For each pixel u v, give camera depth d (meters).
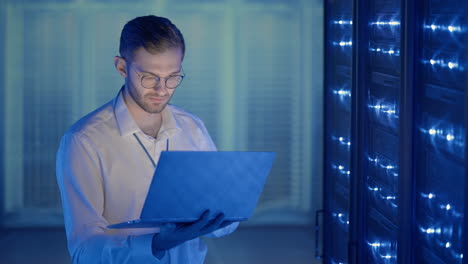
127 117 1.76
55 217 6.08
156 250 1.58
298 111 6.24
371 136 2.95
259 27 6.14
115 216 1.76
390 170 2.72
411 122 2.31
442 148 2.16
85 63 6.04
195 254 1.89
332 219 3.62
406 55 2.29
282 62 6.18
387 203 2.76
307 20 6.14
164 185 1.44
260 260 5.25
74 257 1.62
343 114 3.37
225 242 5.70
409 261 2.37
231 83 6.17
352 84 2.99
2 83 5.97
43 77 6.02
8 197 6.02
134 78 1.64
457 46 2.02
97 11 6.00
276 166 6.25
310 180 6.26
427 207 2.29
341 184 3.46
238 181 1.51
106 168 1.72
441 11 2.13
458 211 2.07
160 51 1.60
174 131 1.84
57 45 6.01
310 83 6.21
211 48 6.13
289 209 6.27
